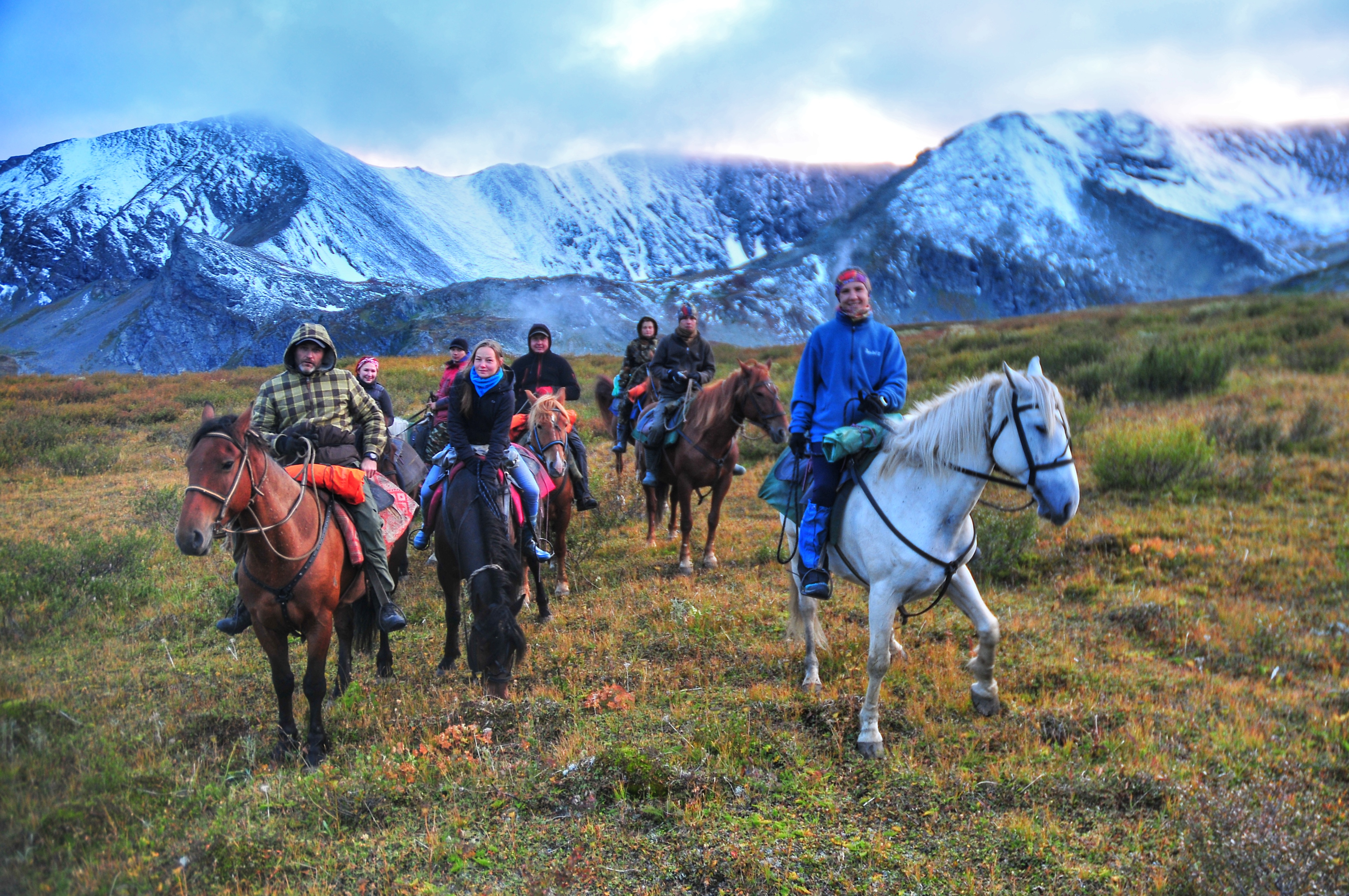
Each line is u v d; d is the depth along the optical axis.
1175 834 3.55
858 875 3.36
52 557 7.19
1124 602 6.38
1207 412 11.58
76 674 5.29
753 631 6.23
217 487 4.05
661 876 3.38
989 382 4.03
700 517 9.98
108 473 12.56
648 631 6.39
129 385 23.50
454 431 5.54
